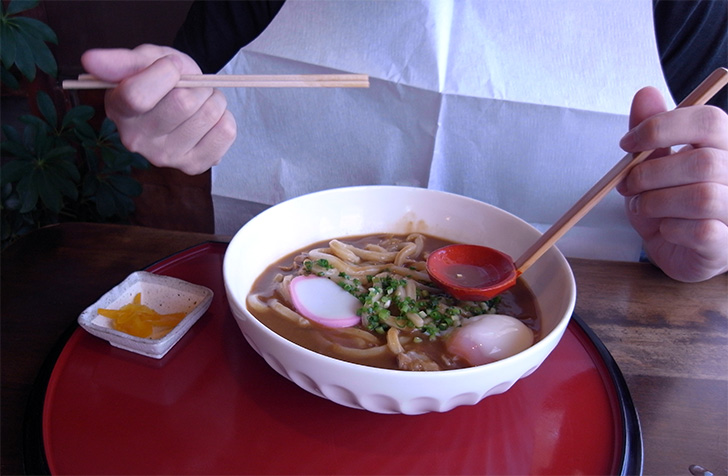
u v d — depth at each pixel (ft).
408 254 1.46
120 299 1.34
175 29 2.89
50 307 1.37
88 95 2.92
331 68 1.91
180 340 1.26
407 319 1.21
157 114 1.22
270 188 2.18
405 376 0.88
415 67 1.86
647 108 1.29
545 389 1.15
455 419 1.07
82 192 2.85
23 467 0.96
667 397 1.15
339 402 0.99
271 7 2.09
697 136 1.14
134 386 1.12
